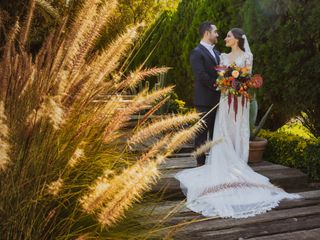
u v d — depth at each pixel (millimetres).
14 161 2037
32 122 2004
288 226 3588
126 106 2436
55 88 2057
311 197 4312
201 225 3506
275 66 5496
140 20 9180
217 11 6738
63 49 2176
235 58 4488
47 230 2193
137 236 2275
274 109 6176
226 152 4340
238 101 4473
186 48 7605
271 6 5391
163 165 4836
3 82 2066
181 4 8195
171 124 2082
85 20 2182
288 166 5262
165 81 7891
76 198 2324
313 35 5188
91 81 2203
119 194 1675
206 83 4645
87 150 2424
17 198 2031
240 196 3967
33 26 4547
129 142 2090
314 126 5902
